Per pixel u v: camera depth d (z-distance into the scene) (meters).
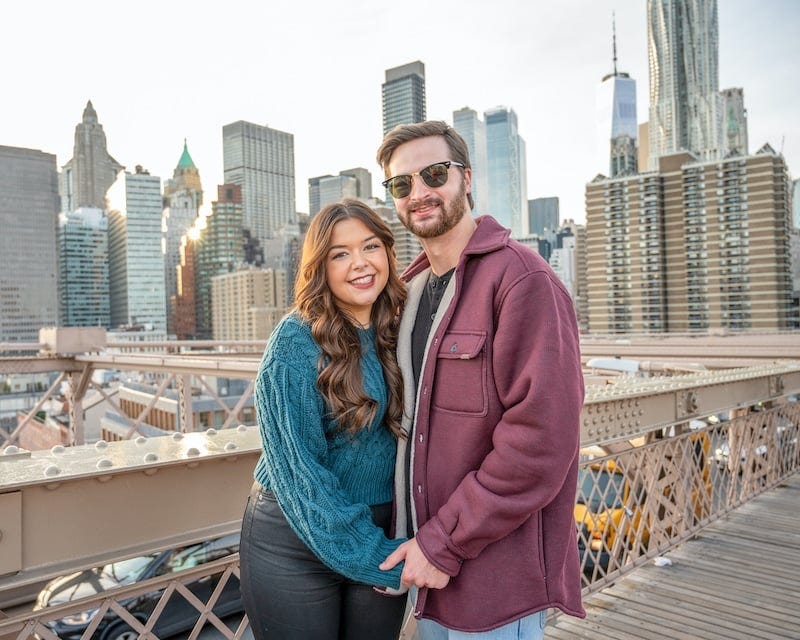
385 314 1.51
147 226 185.50
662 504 3.79
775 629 2.86
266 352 1.36
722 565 3.62
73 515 1.42
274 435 1.31
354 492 1.44
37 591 4.36
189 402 11.06
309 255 1.41
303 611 1.39
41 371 12.87
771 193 105.75
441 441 1.38
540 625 1.43
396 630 1.55
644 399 3.43
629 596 3.23
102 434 36.38
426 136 1.50
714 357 11.07
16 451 1.59
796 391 5.52
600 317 122.44
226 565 1.74
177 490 1.61
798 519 4.45
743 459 4.94
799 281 129.25
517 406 1.24
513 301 1.29
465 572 1.33
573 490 1.40
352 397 1.34
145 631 1.56
